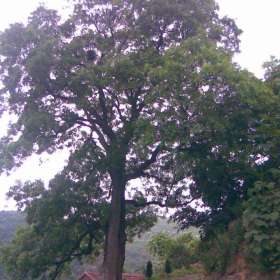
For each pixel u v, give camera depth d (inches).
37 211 1176.2
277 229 794.8
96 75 1028.5
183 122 946.1
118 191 1140.5
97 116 1130.0
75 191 1171.3
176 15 1073.5
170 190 1187.9
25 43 1081.4
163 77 934.4
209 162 1019.3
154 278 1336.1
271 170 879.1
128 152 1106.1
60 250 1235.9
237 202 981.2
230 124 959.6
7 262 1272.1
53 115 1094.4
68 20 1107.3
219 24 1133.7
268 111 963.3
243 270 850.8
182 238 1633.9
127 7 1098.7
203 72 917.2
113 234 1123.3
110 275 1101.7
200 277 1096.8
